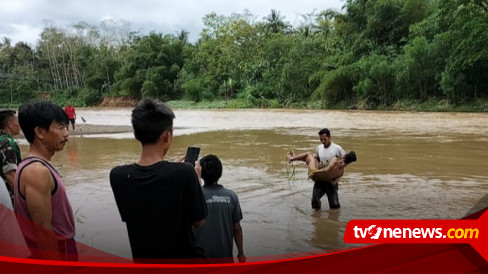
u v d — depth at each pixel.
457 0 35.59
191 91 63.78
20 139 17.25
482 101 36.91
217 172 3.46
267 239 4.93
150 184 2.38
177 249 2.44
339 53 49.47
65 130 2.77
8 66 87.62
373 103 43.03
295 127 22.41
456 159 11.02
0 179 2.44
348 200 6.83
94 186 7.94
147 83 67.25
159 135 2.51
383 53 45.53
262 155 12.10
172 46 73.94
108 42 86.94
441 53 37.62
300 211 6.19
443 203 6.55
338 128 21.27
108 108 66.56
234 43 63.88
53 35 84.38
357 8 47.06
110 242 4.78
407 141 15.12
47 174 2.49
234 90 62.28
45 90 83.38
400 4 44.75
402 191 7.44
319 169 6.27
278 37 58.66
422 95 40.56
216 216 3.33
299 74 50.16
